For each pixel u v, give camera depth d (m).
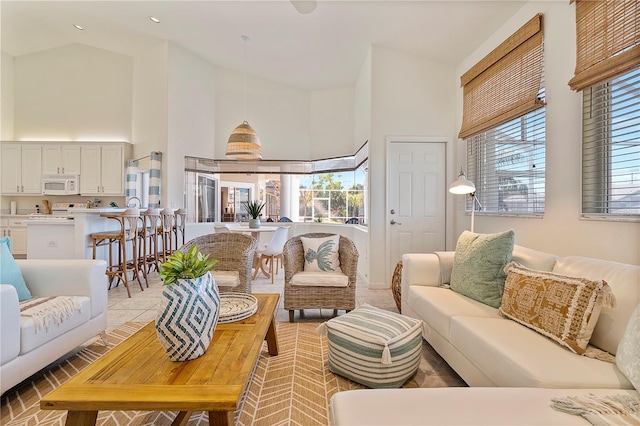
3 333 1.57
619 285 1.46
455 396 1.04
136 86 6.11
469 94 3.88
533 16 2.80
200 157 6.16
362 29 3.96
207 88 6.32
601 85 2.17
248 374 1.26
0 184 6.05
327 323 2.09
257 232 4.94
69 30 5.67
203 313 1.41
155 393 1.12
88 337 2.23
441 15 3.38
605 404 1.00
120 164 5.96
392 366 1.83
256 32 4.73
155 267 5.24
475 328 1.68
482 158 3.70
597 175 2.21
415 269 2.69
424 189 4.30
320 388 1.89
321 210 6.62
